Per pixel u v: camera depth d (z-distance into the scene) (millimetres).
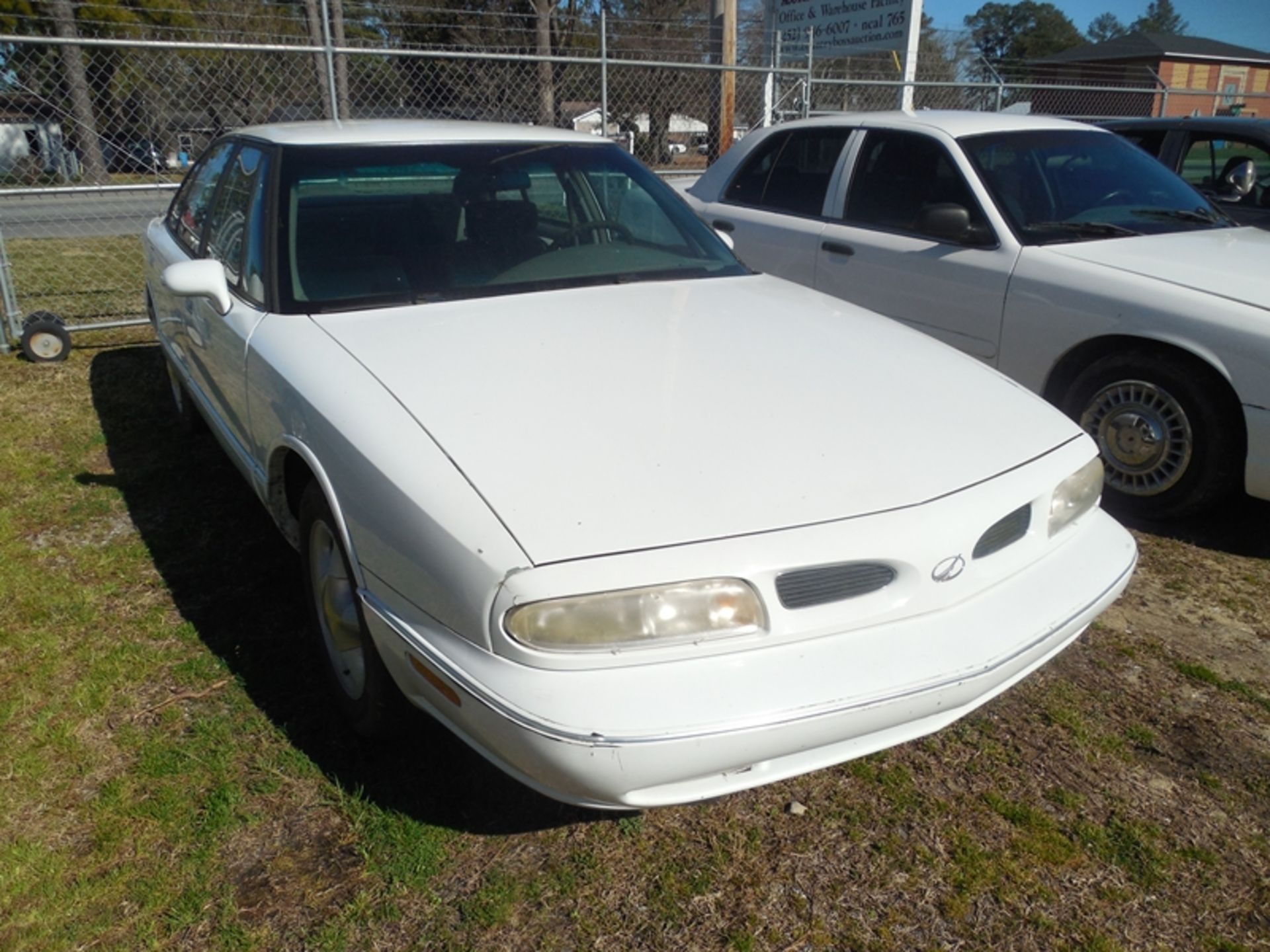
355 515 2229
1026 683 3006
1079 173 4918
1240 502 4441
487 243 3270
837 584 1999
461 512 1970
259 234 3150
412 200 3307
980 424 2459
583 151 3744
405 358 2557
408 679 2154
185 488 4379
